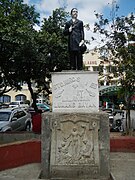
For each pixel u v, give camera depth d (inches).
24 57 676.7
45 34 693.9
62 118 243.0
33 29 713.0
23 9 714.8
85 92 255.0
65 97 255.1
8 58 693.9
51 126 243.6
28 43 649.6
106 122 243.3
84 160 237.9
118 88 482.9
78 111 250.4
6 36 611.8
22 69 725.3
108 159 240.1
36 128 504.1
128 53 454.0
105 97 709.9
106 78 522.9
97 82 256.1
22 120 591.2
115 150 337.4
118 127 552.1
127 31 550.9
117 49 477.1
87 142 240.2
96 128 241.4
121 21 496.1
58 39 706.8
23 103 1742.1
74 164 237.3
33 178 237.6
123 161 297.3
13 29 612.1
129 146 337.1
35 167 275.9
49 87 823.7
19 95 2055.9
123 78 455.5
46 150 244.1
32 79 776.9
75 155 238.8
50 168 237.8
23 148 288.2
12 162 275.4
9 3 666.8
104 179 235.8
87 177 235.8
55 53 711.7
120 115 685.9
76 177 235.9
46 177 241.4
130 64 440.5
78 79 256.4
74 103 254.1
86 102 253.9
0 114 561.0
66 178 235.8
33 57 680.4
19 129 573.0
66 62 724.7
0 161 264.2
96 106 253.1
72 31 275.1
